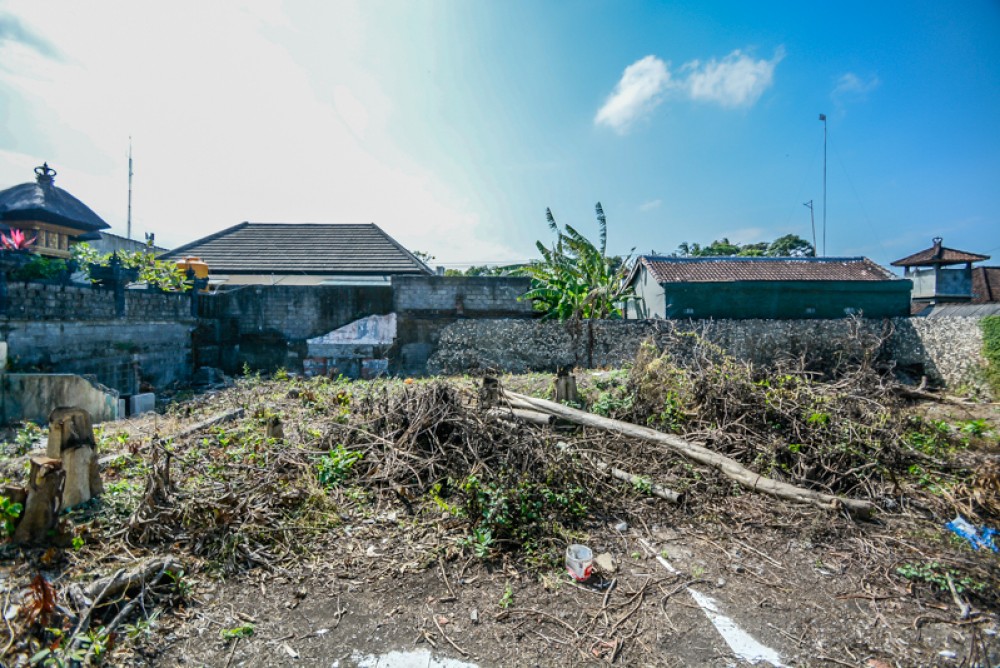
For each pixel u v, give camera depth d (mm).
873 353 11078
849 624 2826
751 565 3426
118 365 9055
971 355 10812
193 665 2371
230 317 12719
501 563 3330
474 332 12812
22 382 6891
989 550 3625
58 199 12188
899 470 4852
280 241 17047
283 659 2455
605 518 4035
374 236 17547
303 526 3592
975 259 18562
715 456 4855
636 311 17391
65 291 7816
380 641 2602
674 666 2477
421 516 3885
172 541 3307
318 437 5281
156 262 10344
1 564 2877
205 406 7676
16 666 2145
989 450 5660
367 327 12891
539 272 14344
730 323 12750
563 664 2473
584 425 5797
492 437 4699
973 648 2596
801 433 5059
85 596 2574
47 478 3145
